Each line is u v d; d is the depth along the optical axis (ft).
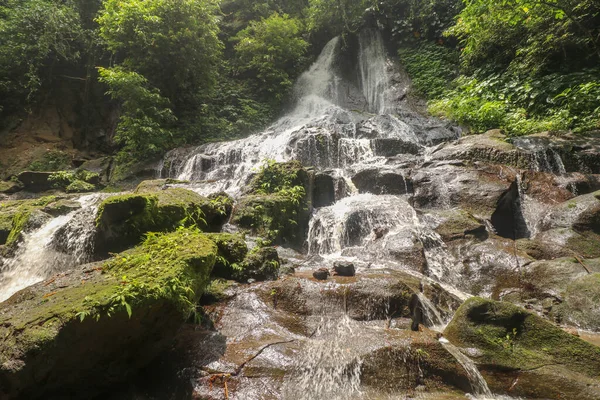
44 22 39.60
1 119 39.37
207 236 13.85
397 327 10.60
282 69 49.73
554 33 32.83
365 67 53.21
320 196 22.90
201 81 41.60
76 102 43.78
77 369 8.01
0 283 17.67
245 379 8.46
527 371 9.09
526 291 14.48
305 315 11.12
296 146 29.17
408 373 8.86
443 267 16.35
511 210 20.24
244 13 56.39
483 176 21.13
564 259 15.05
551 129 27.94
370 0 53.06
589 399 8.20
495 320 10.22
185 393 8.27
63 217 19.43
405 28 51.70
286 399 8.10
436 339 9.90
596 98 27.58
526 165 22.06
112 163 35.76
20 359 7.04
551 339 9.66
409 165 24.49
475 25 32.07
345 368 8.78
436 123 35.58
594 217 17.12
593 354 9.12
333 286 11.75
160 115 35.83
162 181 24.53
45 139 39.99
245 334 10.06
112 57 44.75
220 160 31.89
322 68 54.19
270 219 18.34
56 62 43.37
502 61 39.42
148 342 8.87
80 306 7.81
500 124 30.81
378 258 16.55
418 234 17.43
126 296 8.06
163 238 12.23
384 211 19.53
